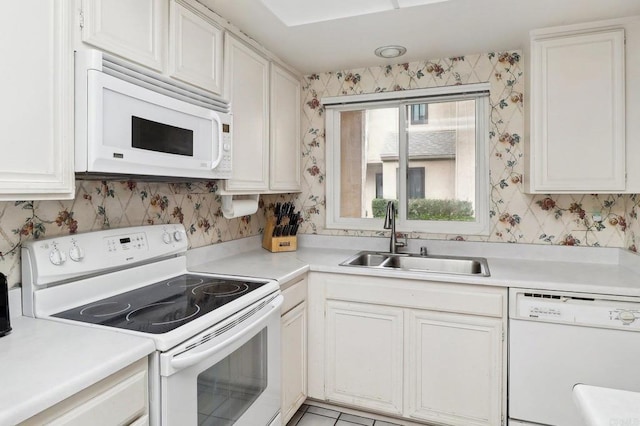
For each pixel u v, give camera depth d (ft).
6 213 4.07
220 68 5.92
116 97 3.92
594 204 7.19
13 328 3.77
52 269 4.18
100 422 3.00
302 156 9.35
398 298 6.57
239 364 4.81
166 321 4.03
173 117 4.72
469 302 6.12
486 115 7.91
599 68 6.11
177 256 6.23
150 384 3.54
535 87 6.48
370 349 6.80
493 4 5.67
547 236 7.48
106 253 4.84
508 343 5.94
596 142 6.13
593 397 2.27
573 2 5.57
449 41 7.11
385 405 6.73
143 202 5.86
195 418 3.93
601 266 6.84
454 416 6.30
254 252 8.51
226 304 4.63
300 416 7.16
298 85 8.86
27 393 2.54
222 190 6.13
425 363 6.44
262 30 6.59
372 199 8.95
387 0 5.69
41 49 3.39
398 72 8.44
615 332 5.41
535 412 5.81
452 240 8.16
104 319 4.08
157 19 4.69
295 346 6.69
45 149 3.44
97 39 3.89
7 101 3.14
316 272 7.14
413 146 8.58
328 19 6.22
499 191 7.78
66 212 4.72
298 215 8.93
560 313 5.60
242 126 6.54
